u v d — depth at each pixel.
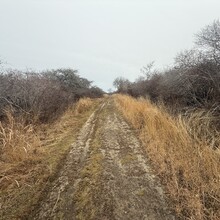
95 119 11.31
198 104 8.52
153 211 3.54
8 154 5.40
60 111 11.55
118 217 3.43
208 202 3.61
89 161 5.44
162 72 17.91
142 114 9.91
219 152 4.77
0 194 4.08
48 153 5.96
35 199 3.91
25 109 8.72
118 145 6.70
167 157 5.30
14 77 8.67
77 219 3.40
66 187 4.26
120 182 4.41
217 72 7.64
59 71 22.95
